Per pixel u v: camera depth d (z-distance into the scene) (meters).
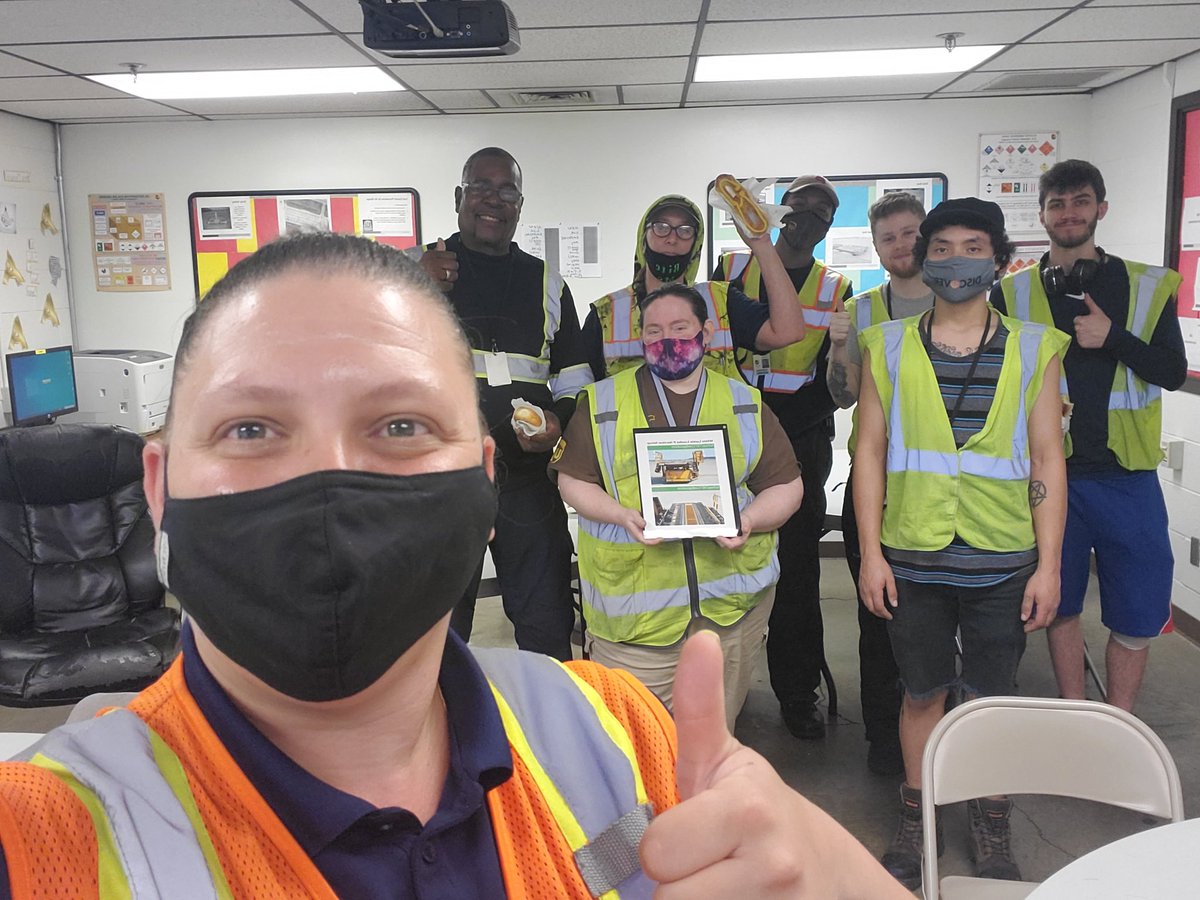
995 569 2.20
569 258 5.07
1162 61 4.06
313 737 0.56
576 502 2.31
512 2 3.08
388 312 0.54
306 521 0.49
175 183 5.09
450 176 5.06
